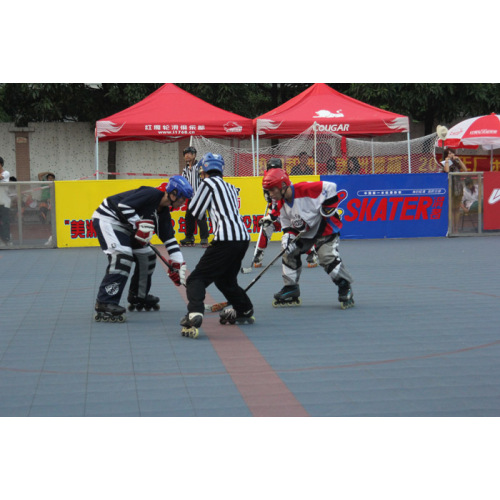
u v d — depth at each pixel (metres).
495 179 14.27
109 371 4.80
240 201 13.89
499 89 24.22
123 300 7.63
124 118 15.36
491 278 8.81
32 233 13.30
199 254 12.03
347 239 14.01
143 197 6.34
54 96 23.58
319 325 6.21
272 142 22.75
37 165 25.16
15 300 7.74
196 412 3.95
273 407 4.02
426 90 22.95
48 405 4.10
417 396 4.19
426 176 14.08
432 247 12.46
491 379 4.51
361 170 16.03
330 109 15.86
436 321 6.31
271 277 9.22
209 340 5.68
